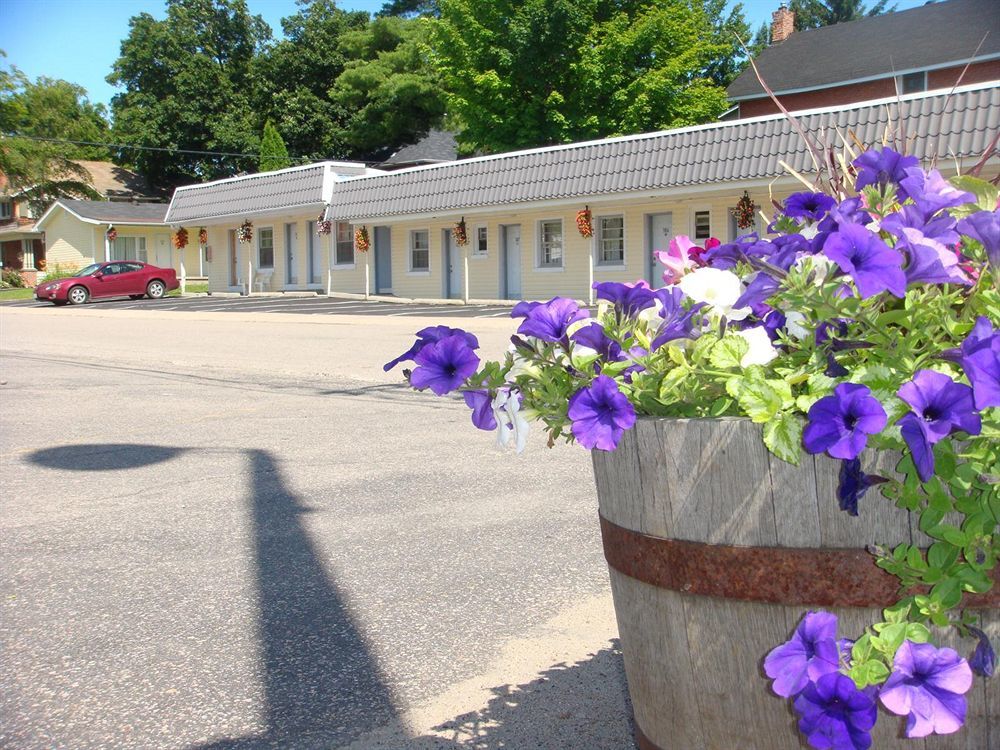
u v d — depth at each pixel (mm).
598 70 35719
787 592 2037
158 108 58125
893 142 2717
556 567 4695
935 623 1964
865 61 33094
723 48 39781
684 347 2166
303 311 26188
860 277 1869
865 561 2002
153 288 35156
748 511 2047
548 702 3289
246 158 57812
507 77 36906
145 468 7062
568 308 2240
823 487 1994
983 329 1841
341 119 56312
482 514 5668
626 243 26562
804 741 2115
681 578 2135
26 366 13914
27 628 4016
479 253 29719
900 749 2082
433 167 29500
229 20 59969
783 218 2562
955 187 2264
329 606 4227
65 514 5805
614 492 2254
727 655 2133
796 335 2143
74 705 3328
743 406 1984
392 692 3395
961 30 32250
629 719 3145
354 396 10602
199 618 4105
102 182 58688
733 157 22891
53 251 50219
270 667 3617
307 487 6406
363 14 59156
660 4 37469
